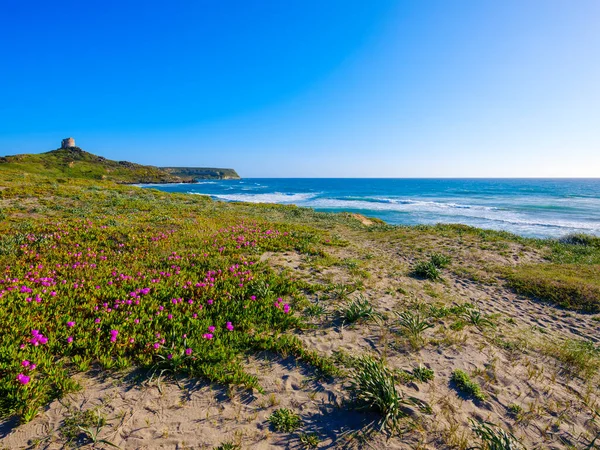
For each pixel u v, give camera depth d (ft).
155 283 25.82
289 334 20.76
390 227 77.87
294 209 105.60
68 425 12.24
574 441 13.16
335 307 25.20
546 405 15.34
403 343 20.31
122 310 21.43
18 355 15.05
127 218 53.62
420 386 16.11
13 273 26.23
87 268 28.66
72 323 17.66
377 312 24.62
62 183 102.27
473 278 37.37
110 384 14.80
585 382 17.66
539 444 12.92
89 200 70.23
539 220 126.00
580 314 28.45
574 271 40.47
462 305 28.02
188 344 17.63
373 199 231.91
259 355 18.19
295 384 15.88
